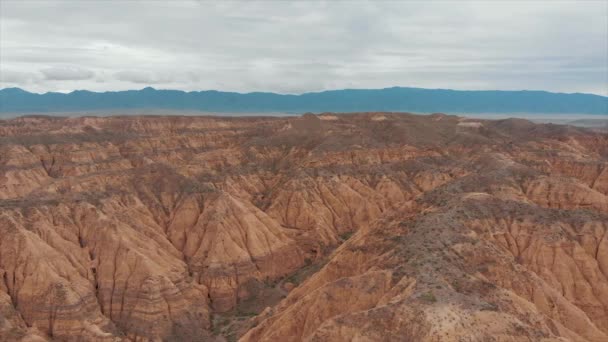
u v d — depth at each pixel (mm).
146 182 133375
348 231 146125
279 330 70750
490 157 154500
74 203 110938
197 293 101438
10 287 90062
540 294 73250
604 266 89438
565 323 72250
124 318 92188
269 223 129125
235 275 108875
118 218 112188
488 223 90312
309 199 149000
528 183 119812
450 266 69688
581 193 112875
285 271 120062
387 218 94750
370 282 69438
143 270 95688
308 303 71875
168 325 91562
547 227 91375
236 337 89188
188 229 122125
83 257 99312
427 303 58562
